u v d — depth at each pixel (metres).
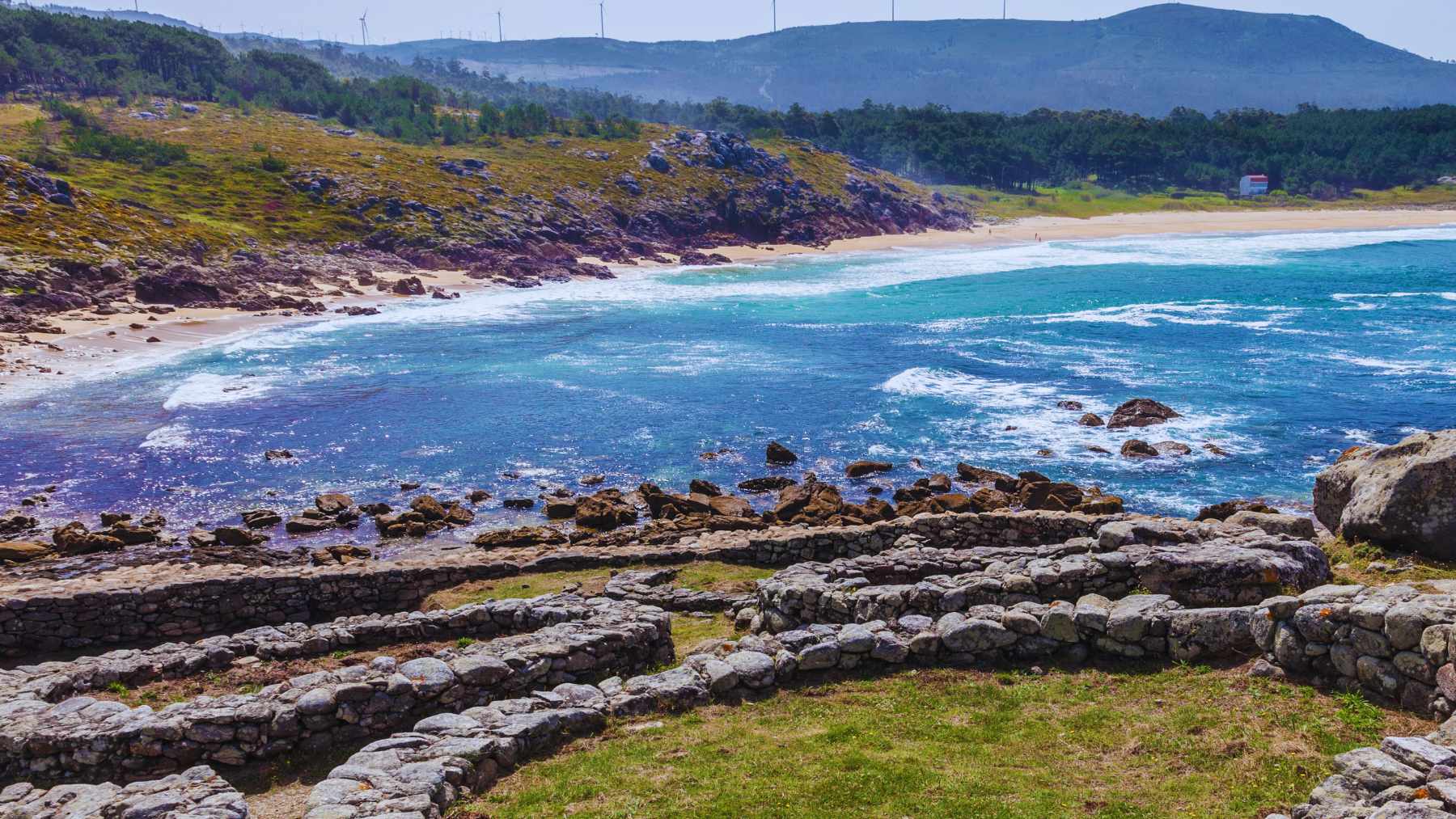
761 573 24.89
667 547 27.14
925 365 57.28
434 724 12.95
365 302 83.94
